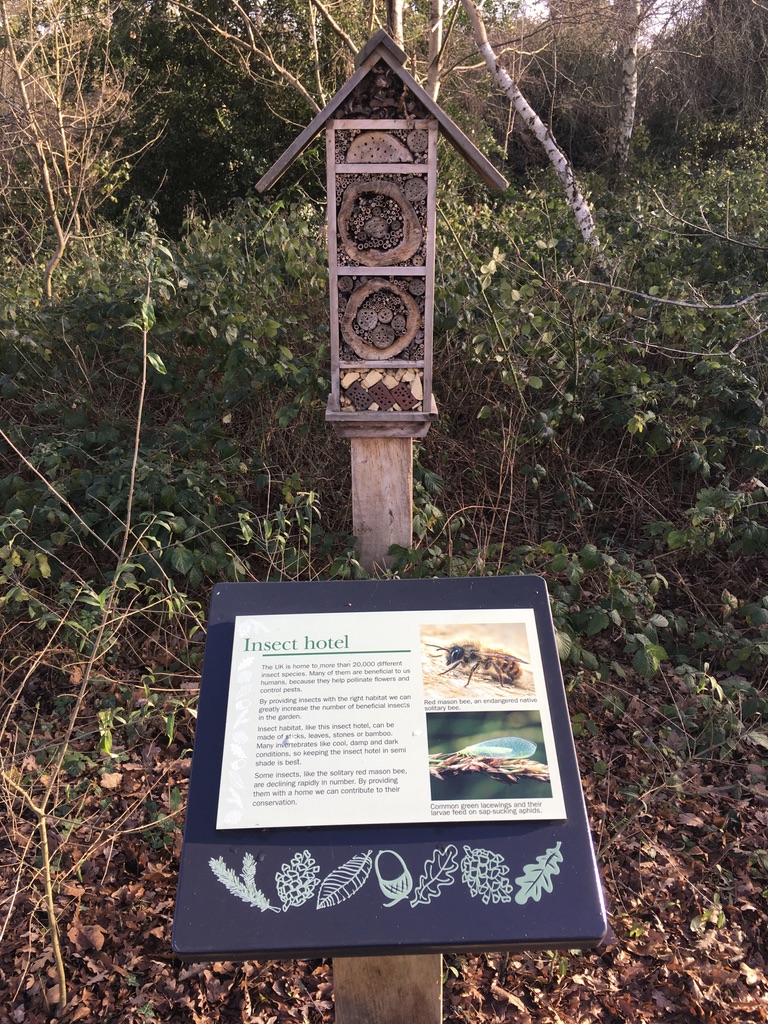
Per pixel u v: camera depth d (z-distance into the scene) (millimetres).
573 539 3971
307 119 11109
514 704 1589
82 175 6602
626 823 2547
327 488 4004
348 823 1456
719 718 2859
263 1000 2191
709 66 14562
